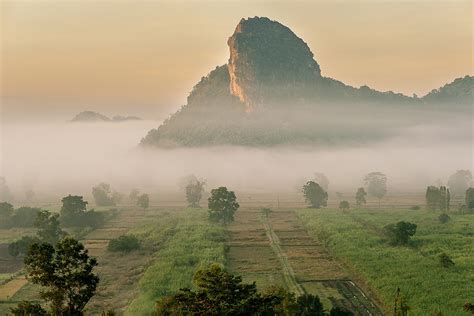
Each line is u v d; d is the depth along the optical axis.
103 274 125.62
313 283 119.12
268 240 171.25
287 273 127.50
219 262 132.12
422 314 89.75
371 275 116.56
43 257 70.19
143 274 123.44
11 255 140.38
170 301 75.38
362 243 151.00
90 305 101.62
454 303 95.06
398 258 131.00
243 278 123.06
